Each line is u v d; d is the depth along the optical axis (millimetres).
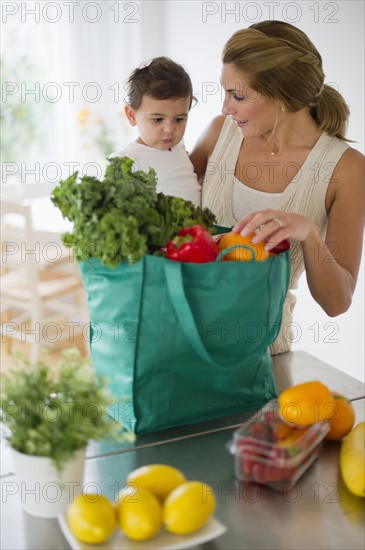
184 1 2672
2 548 735
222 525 757
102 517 715
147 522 715
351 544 750
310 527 775
